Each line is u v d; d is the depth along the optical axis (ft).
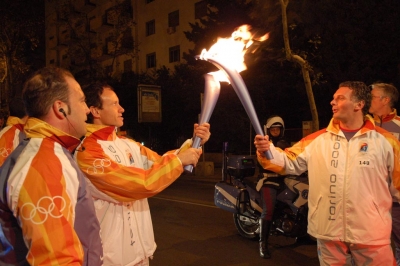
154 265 14.94
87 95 7.37
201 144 7.20
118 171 6.50
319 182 8.61
